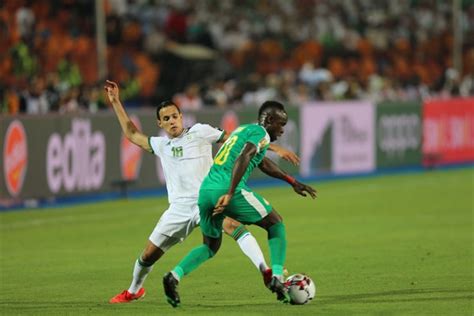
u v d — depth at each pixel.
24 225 53.47
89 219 55.97
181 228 30.30
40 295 32.97
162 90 90.06
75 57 84.00
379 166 83.69
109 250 44.16
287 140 75.19
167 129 30.53
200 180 30.23
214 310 29.45
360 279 35.03
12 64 76.88
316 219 54.56
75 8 89.25
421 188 71.81
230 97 86.19
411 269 37.16
